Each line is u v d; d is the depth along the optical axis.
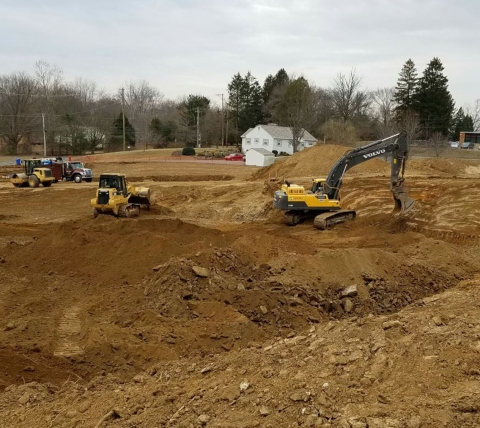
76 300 12.20
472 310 8.83
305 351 7.47
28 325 10.38
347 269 13.51
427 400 5.51
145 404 6.38
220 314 10.94
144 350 9.38
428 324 7.96
